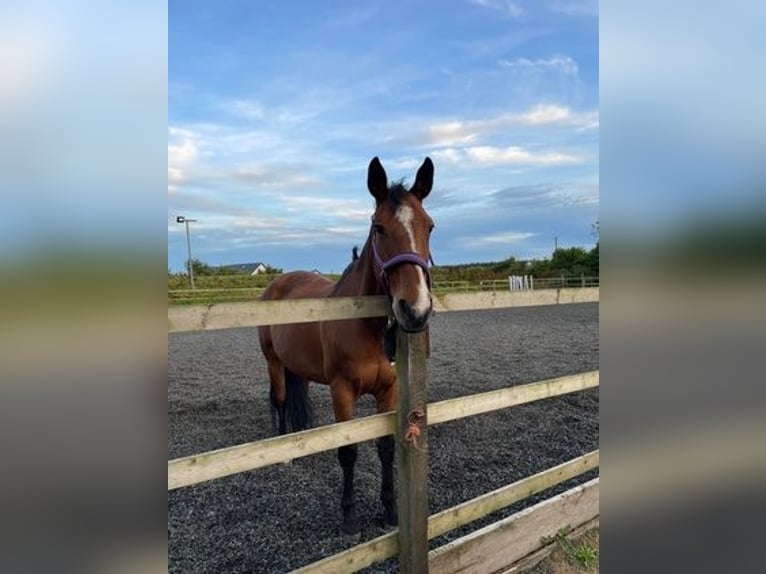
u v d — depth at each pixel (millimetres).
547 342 9281
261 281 21891
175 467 1354
